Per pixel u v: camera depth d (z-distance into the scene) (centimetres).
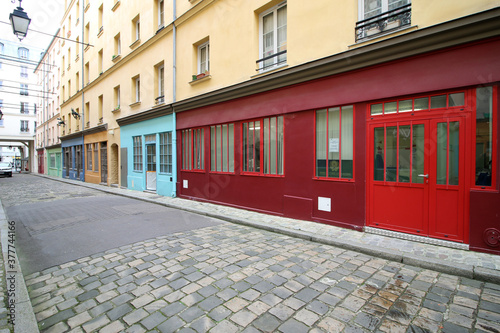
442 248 396
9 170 2612
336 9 518
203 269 349
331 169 542
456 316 244
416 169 435
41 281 322
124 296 283
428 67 409
